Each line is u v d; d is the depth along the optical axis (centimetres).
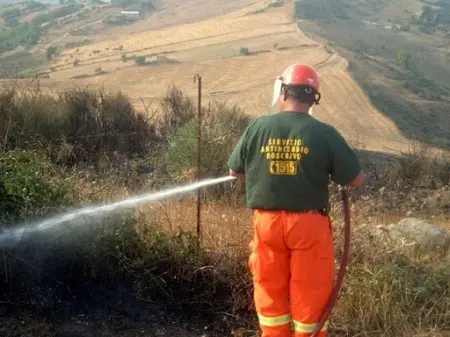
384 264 488
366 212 683
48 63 11488
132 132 1229
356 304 452
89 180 748
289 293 365
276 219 351
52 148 1002
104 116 1216
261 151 358
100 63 9756
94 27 16775
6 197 491
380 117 6078
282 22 13188
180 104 1450
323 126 356
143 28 16275
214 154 884
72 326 452
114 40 13588
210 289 492
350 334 441
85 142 1104
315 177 350
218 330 461
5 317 450
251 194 361
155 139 1264
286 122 358
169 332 455
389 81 8312
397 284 462
